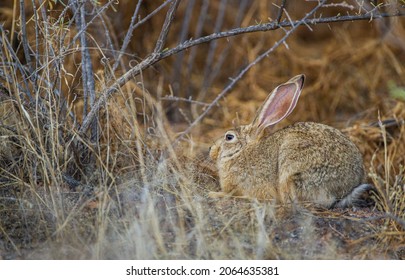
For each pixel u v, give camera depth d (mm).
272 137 10648
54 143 9875
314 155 9961
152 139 11219
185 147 12547
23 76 10242
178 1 10078
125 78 10359
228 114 14562
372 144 12656
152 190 9695
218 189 11320
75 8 10867
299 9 16766
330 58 16000
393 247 8938
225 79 15898
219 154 11180
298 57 16312
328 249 8562
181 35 15273
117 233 8539
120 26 14273
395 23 15180
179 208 9211
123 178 9867
